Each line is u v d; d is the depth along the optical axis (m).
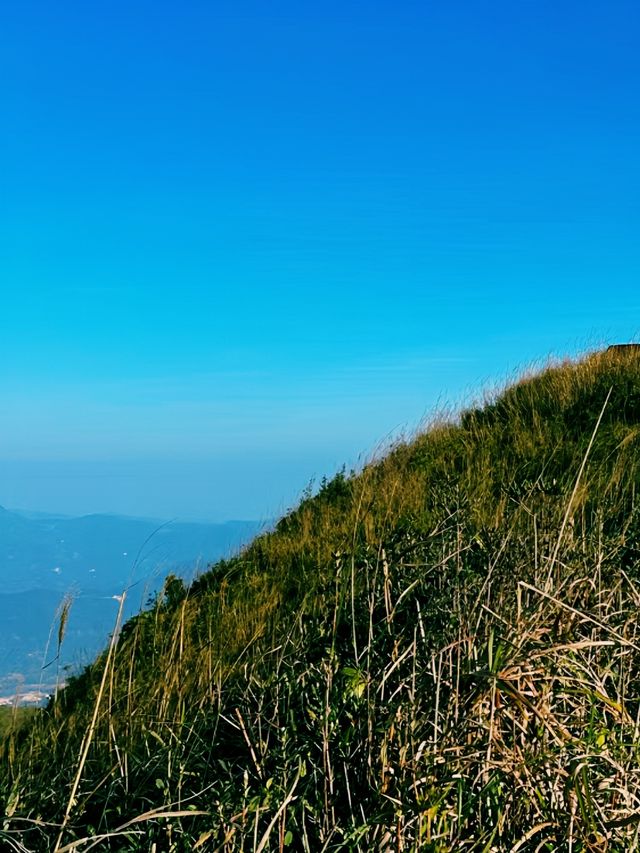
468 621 3.21
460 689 2.90
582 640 3.07
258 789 2.72
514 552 3.93
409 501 8.01
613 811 2.44
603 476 7.18
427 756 2.58
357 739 2.88
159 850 2.62
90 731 2.94
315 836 2.61
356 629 3.92
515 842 2.42
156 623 5.72
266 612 5.85
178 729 3.46
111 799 2.99
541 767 2.50
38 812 2.91
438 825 2.42
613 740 2.62
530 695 2.67
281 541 8.62
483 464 9.00
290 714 3.01
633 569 3.93
